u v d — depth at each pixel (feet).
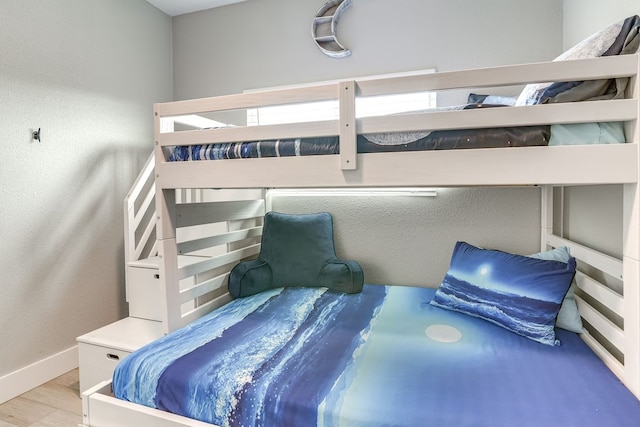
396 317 5.82
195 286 6.43
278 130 4.78
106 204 8.27
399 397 3.57
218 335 5.19
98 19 8.02
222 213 7.19
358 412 3.39
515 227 7.42
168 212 5.78
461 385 3.78
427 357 4.42
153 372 4.27
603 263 4.70
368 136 4.49
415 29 7.83
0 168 6.36
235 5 9.29
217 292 7.29
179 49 9.89
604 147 3.74
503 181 4.01
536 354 4.51
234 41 9.33
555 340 4.82
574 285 5.90
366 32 8.17
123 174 8.66
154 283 7.13
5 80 6.39
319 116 8.66
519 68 3.97
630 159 3.69
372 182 4.43
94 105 7.95
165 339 5.08
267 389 3.79
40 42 6.90
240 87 9.32
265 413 3.67
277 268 7.80
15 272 6.59
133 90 8.87
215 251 8.44
